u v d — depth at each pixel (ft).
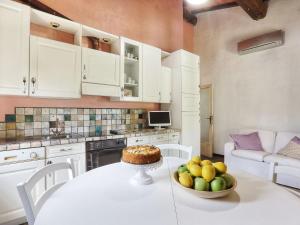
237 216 2.77
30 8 7.32
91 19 10.30
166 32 14.53
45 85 7.68
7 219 6.25
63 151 7.43
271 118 13.56
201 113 17.87
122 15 11.74
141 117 12.47
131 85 11.16
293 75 12.58
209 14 16.84
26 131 8.11
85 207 2.99
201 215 2.79
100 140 8.54
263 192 3.58
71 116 9.41
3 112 7.61
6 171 6.19
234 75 15.46
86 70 8.87
